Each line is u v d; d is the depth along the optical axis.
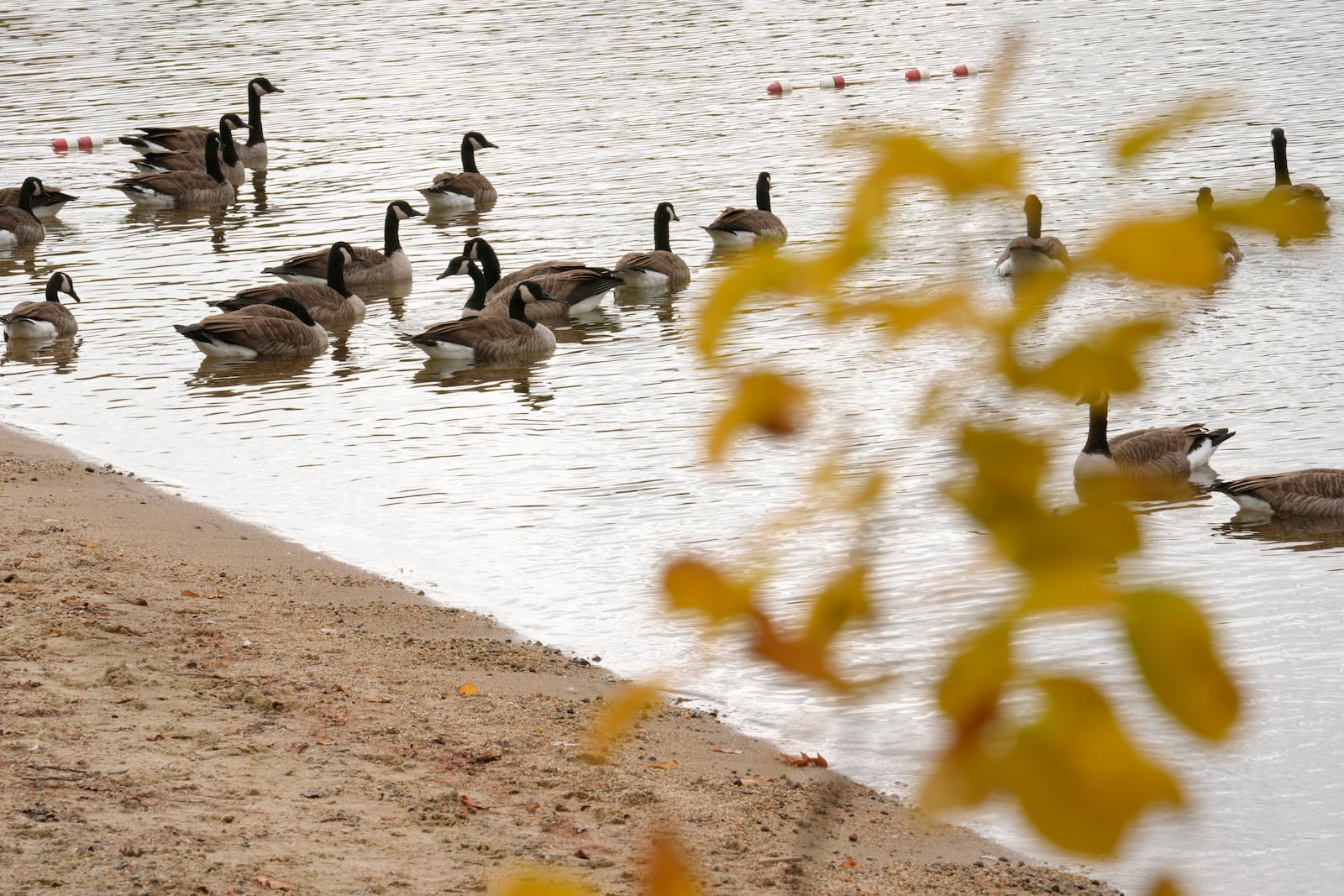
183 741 11.18
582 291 31.23
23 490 19.31
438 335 27.62
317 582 16.31
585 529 18.30
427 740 11.85
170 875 8.70
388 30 70.31
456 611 15.52
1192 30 59.78
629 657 14.46
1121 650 1.31
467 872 9.30
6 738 10.81
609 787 11.16
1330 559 17.08
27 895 8.34
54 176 47.00
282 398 25.38
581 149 46.69
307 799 10.33
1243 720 1.27
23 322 28.95
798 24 67.69
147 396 25.52
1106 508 1.39
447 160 46.59
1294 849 10.67
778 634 1.56
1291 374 24.17
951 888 9.91
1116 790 1.25
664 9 73.19
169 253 37.50
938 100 50.62
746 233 35.41
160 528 17.98
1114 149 1.41
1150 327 1.40
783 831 10.65
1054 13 66.56
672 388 25.25
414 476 20.77
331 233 39.34
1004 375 1.43
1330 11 61.69
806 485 1.63
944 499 1.44
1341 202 35.22
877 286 1.51
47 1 82.31
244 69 62.66
